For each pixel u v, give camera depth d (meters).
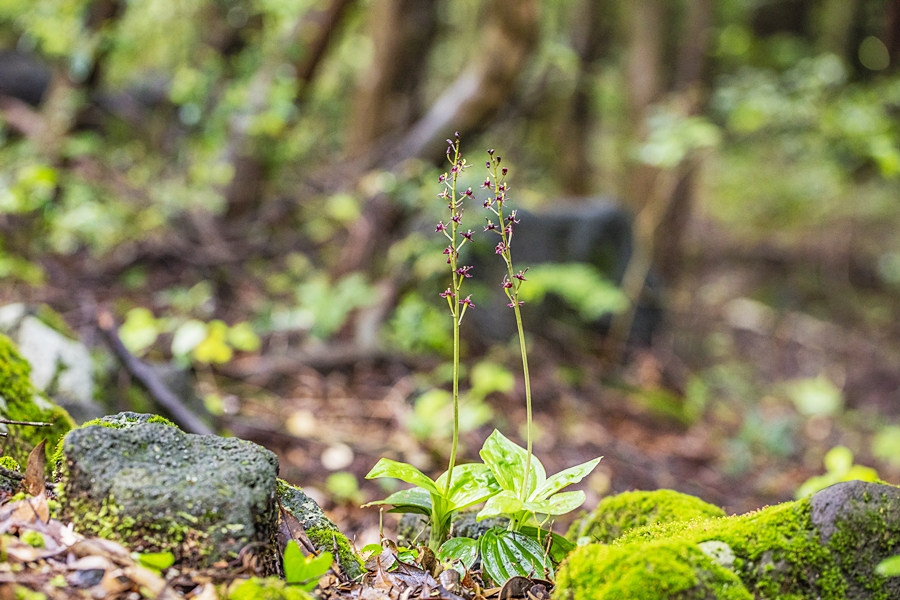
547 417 7.00
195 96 7.84
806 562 2.01
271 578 1.93
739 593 1.91
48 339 4.34
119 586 1.82
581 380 7.79
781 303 13.92
